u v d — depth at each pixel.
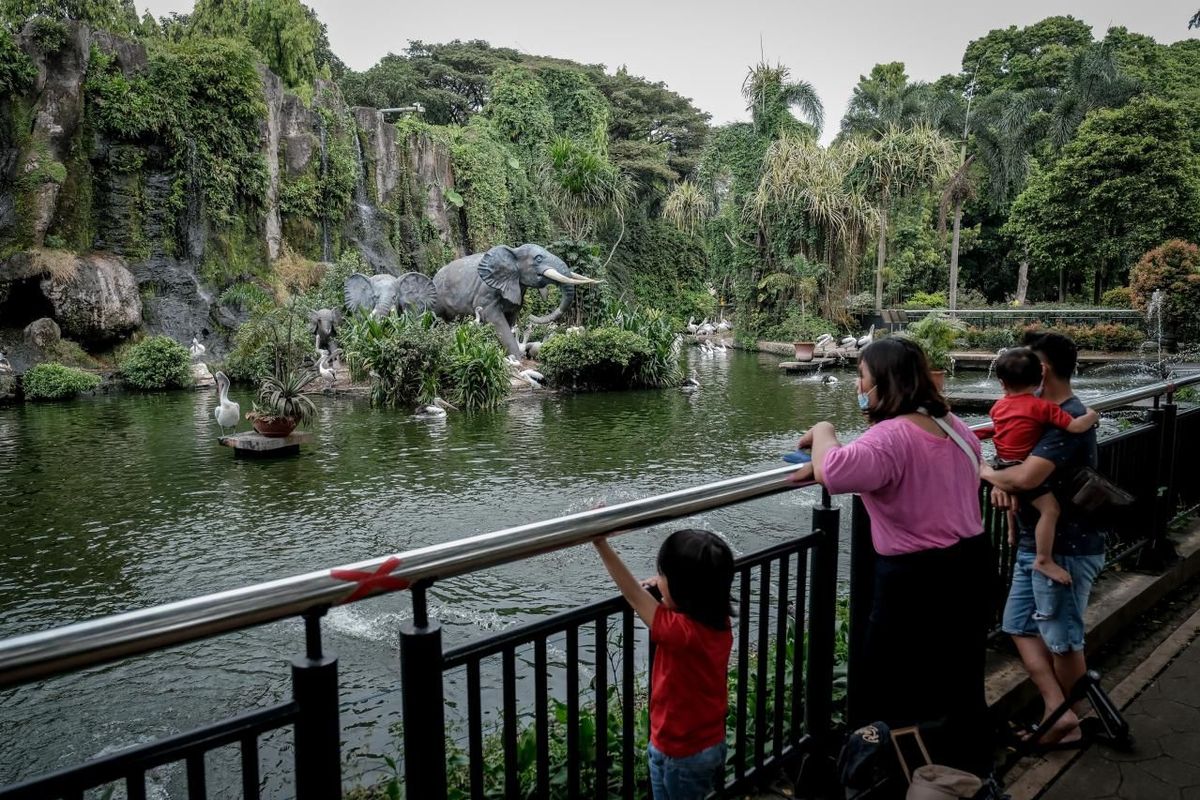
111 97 21.92
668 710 1.67
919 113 35.72
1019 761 2.44
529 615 5.16
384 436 12.24
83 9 28.52
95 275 20.28
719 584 1.65
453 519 7.63
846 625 3.13
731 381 20.27
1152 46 45.66
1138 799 2.25
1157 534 3.72
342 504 8.21
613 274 42.00
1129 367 21.94
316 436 12.27
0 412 15.50
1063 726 2.45
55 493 8.73
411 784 1.39
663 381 18.88
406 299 22.36
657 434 12.25
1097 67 32.72
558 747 2.44
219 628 1.12
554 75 42.94
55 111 21.00
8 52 20.25
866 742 1.85
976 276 42.88
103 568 6.34
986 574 1.91
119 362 20.08
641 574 5.89
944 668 1.85
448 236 34.69
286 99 28.30
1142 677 2.92
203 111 23.97
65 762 3.67
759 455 10.60
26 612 5.50
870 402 1.94
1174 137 28.98
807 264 30.36
